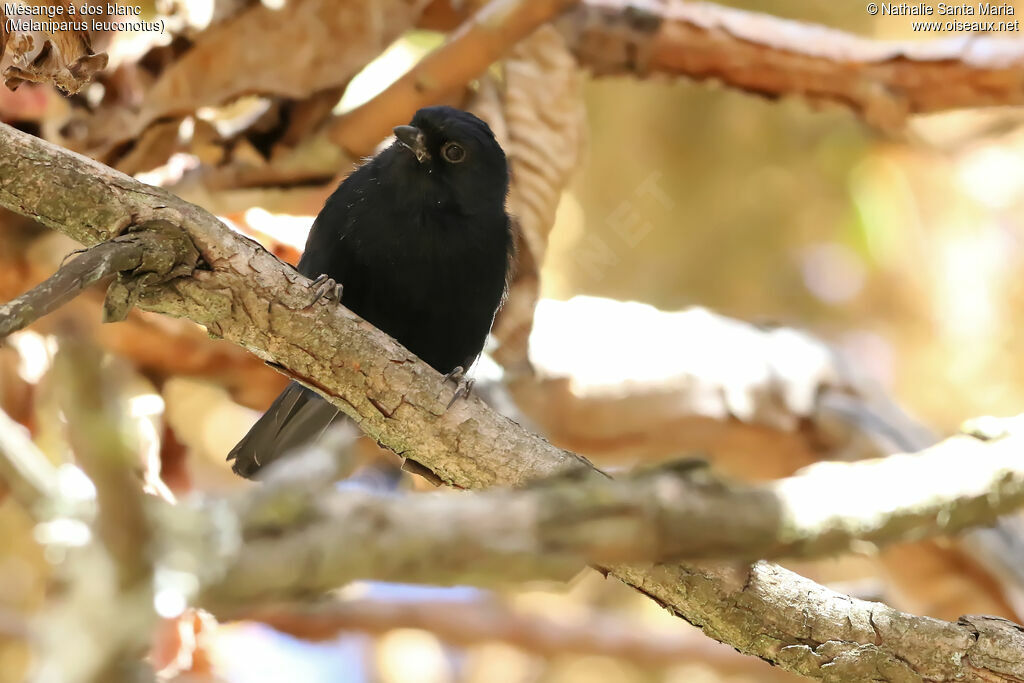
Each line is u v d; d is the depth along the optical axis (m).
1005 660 6.97
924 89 12.04
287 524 4.03
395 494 4.27
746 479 13.88
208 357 10.59
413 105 10.55
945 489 6.50
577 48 11.70
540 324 13.08
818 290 18.09
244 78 10.35
